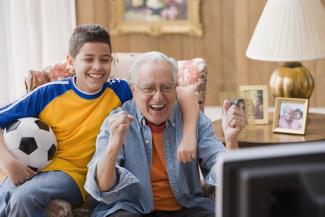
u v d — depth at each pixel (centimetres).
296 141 256
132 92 219
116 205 213
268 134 270
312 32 270
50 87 237
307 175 84
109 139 199
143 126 219
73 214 228
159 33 434
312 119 295
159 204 219
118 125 192
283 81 277
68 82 238
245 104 285
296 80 275
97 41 230
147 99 209
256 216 84
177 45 439
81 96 236
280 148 88
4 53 414
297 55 268
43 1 417
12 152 225
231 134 202
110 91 240
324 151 87
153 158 219
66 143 235
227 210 87
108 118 221
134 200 217
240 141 260
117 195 210
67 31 427
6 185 233
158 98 207
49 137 229
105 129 216
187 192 219
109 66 234
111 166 195
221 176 87
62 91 237
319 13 274
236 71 436
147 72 207
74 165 234
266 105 285
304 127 266
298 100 269
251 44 285
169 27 432
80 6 438
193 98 228
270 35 274
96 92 237
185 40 437
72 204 229
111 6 436
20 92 423
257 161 87
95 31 231
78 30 233
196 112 224
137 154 217
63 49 427
